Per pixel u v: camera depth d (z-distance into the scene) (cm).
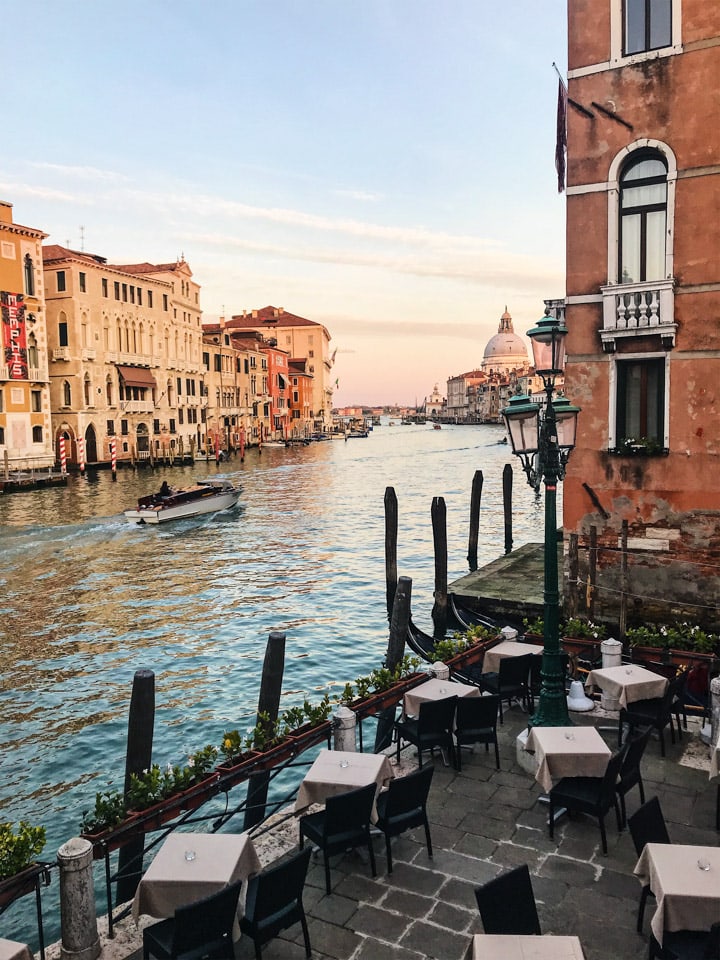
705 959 471
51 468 5322
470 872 641
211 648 1767
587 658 1126
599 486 1348
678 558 1295
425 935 566
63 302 5734
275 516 3912
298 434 12144
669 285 1230
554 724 839
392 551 1978
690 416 1260
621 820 702
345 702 883
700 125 1208
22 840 556
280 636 973
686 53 1209
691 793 768
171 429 7225
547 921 575
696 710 908
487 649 1102
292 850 684
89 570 2598
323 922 584
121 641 1819
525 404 842
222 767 728
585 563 1378
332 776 670
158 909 530
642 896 557
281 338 13150
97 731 1304
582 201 1303
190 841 573
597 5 1268
